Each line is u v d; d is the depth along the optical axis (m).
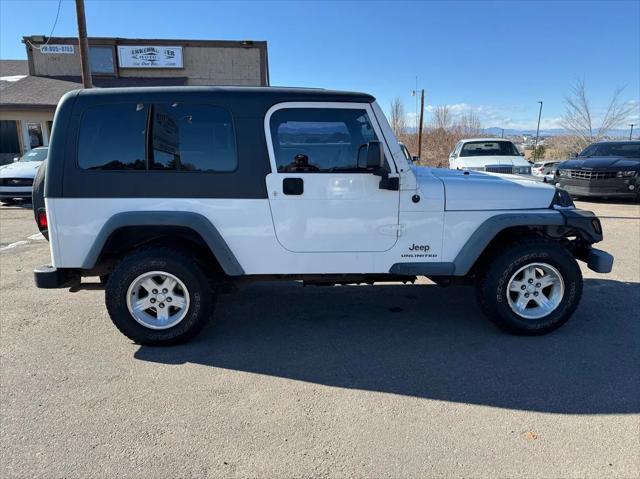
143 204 3.77
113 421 2.88
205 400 3.12
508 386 3.28
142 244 4.04
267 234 3.88
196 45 20.20
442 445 2.65
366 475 2.41
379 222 3.94
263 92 3.81
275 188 3.82
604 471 2.44
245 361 3.69
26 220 10.16
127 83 19.80
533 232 4.23
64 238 3.78
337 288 5.56
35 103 18.45
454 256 4.04
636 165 11.72
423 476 2.40
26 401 3.11
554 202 4.12
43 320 4.55
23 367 3.59
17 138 19.52
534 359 3.69
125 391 3.24
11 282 5.77
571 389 3.23
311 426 2.83
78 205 3.74
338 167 3.87
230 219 3.83
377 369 3.55
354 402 3.10
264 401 3.11
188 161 3.78
